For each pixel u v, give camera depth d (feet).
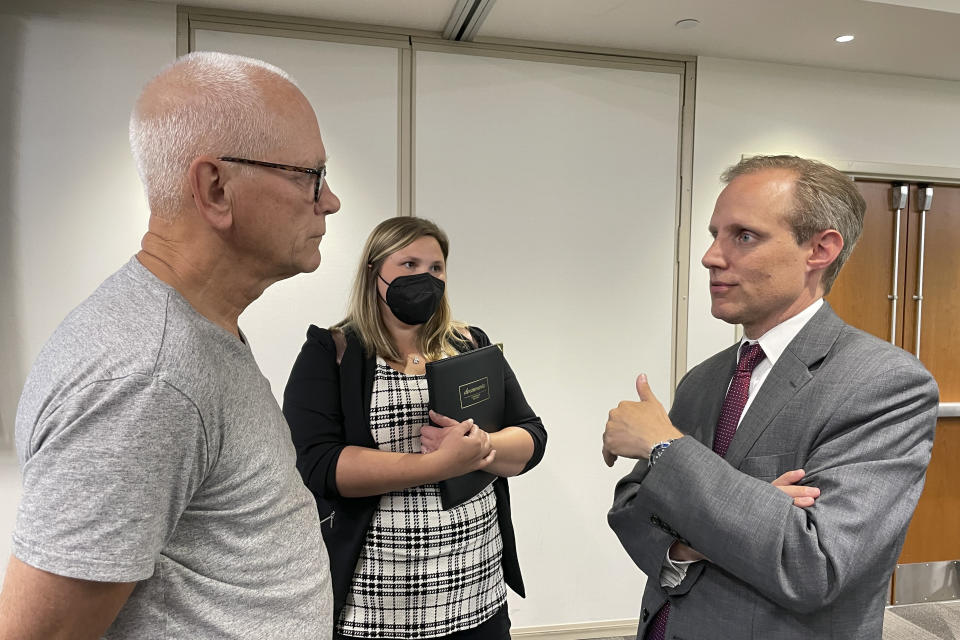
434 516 4.43
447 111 8.37
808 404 3.25
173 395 2.09
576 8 7.53
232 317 2.68
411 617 4.37
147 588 2.21
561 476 8.92
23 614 1.92
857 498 2.89
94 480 1.93
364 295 4.88
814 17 7.64
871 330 9.98
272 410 2.69
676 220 9.12
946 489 10.30
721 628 3.28
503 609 4.91
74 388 1.98
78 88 7.32
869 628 3.10
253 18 7.72
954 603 10.18
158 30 7.48
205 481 2.32
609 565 9.04
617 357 9.04
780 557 2.84
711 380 4.06
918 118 9.73
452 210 8.46
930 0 7.36
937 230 10.14
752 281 3.43
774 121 9.29
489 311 8.64
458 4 7.24
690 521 3.10
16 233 7.25
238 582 2.42
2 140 7.18
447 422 4.45
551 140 8.69
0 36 7.12
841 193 3.33
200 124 2.31
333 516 4.41
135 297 2.26
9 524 7.27
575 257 8.86
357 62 8.07
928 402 3.11
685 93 9.02
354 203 8.16
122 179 7.48
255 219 2.42
